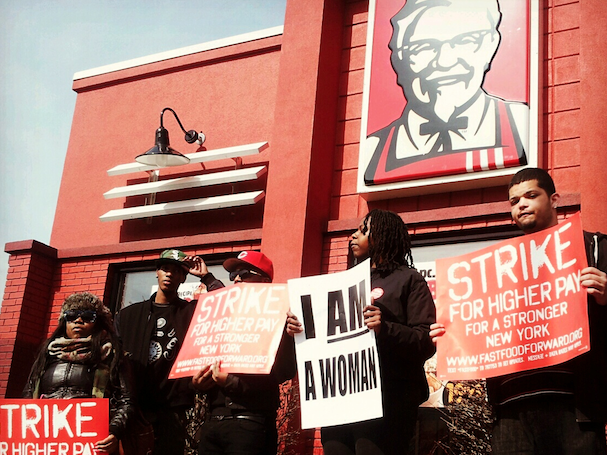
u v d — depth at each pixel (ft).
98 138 33.27
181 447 16.03
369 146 25.67
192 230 29.35
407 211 25.26
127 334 16.61
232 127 30.22
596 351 10.36
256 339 14.61
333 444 12.21
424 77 25.41
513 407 10.68
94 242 31.48
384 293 12.44
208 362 14.76
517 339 10.94
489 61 24.43
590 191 21.85
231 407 14.19
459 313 11.66
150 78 33.04
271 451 14.39
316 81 27.07
